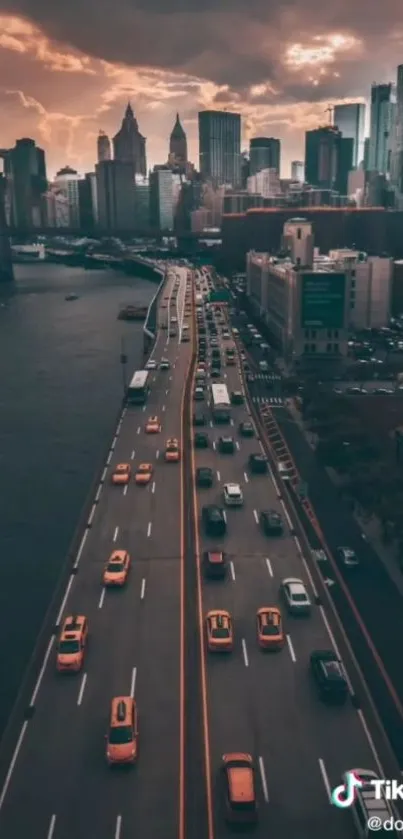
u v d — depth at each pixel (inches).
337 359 7406.5
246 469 4008.4
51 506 4532.5
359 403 5900.6
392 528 3646.7
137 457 4222.4
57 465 5280.5
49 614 2532.0
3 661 2987.2
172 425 4877.0
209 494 3651.6
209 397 5649.6
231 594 2672.2
